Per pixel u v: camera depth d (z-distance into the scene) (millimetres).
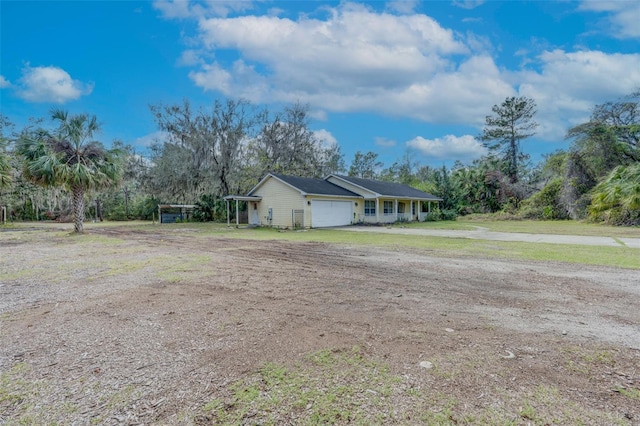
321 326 3416
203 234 16000
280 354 2766
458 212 31359
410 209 26641
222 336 3166
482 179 32062
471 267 6633
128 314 3848
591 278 5586
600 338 3080
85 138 15461
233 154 26406
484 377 2371
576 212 23109
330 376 2398
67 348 2926
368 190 22906
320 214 20750
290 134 29125
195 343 3006
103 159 15898
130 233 16703
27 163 14516
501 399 2092
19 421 1904
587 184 23219
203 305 4180
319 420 1898
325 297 4523
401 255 8336
